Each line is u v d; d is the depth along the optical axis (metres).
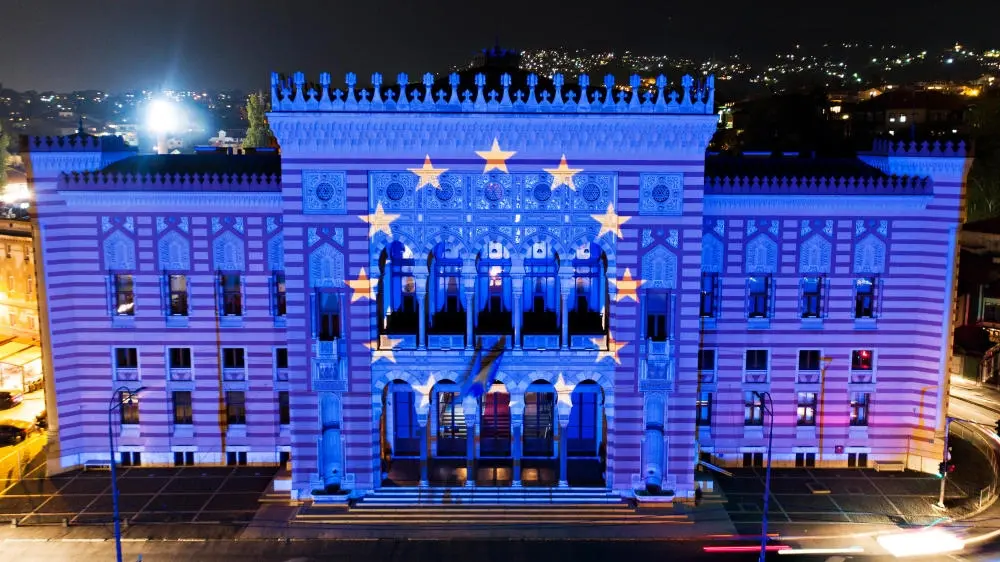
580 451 50.75
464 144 43.25
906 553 41.66
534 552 41.75
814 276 50.38
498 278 47.91
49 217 49.25
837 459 52.03
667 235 44.03
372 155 43.34
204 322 50.44
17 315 77.44
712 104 42.59
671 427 45.53
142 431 51.47
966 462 53.19
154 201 48.94
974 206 91.38
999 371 70.06
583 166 43.50
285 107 42.53
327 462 46.47
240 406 51.62
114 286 50.25
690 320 44.75
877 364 51.06
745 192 48.81
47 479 50.03
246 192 48.78
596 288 48.12
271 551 41.84
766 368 51.12
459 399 50.41
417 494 45.75
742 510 46.25
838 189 48.81
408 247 44.31
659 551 41.84
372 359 45.03
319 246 44.12
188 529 43.91
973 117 106.25
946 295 49.75
